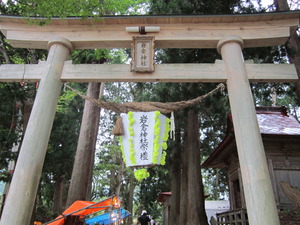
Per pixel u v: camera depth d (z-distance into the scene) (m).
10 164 11.50
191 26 5.74
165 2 10.15
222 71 5.35
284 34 5.55
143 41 5.55
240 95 4.96
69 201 9.97
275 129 8.85
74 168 10.73
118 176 22.80
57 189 16.91
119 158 23.38
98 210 8.80
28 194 4.30
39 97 5.04
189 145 12.18
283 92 10.76
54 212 14.73
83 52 11.42
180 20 5.66
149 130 5.09
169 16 5.55
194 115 12.68
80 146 11.12
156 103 5.34
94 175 23.94
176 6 9.40
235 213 8.57
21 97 8.94
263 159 4.45
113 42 5.76
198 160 11.97
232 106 4.98
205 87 10.31
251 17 5.56
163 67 5.40
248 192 4.26
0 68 5.46
